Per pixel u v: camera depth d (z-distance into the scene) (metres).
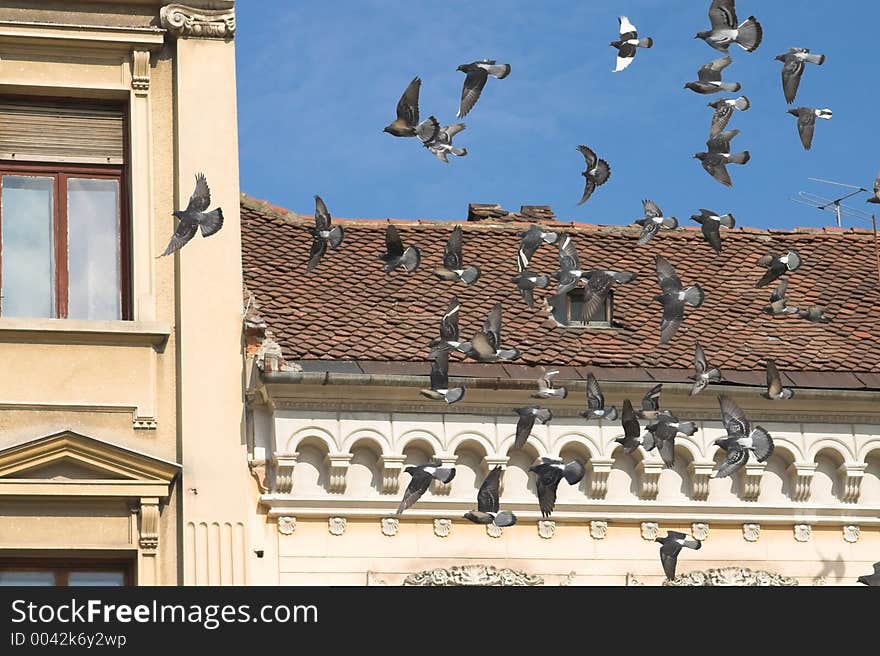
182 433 24.41
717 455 26.05
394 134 20.50
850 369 27.36
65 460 23.92
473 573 25.16
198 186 21.91
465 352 22.45
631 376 26.61
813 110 20.83
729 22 20.59
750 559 25.94
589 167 21.12
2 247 24.84
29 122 25.25
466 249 29.22
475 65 20.70
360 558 24.97
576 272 22.77
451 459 25.39
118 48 25.55
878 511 26.34
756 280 29.58
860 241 30.89
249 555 24.36
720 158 21.00
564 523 25.64
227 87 25.75
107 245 25.11
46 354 24.28
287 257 28.05
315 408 25.11
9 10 25.38
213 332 24.83
